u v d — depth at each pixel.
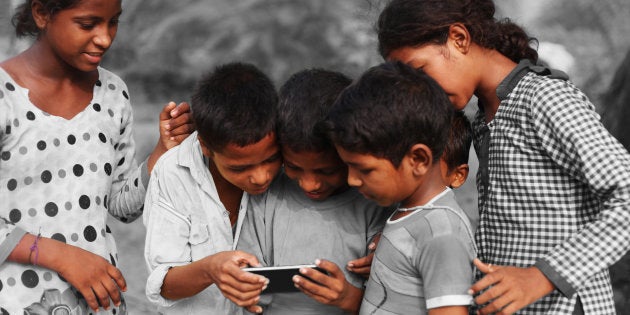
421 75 1.96
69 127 2.32
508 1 9.43
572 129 1.95
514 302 1.86
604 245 1.88
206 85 2.06
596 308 2.06
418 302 1.99
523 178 2.08
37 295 2.27
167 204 2.21
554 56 8.13
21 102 2.25
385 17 2.22
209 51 9.20
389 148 1.88
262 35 9.16
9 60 2.32
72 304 2.32
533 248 2.07
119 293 2.36
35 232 2.27
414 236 1.96
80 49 2.21
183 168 2.21
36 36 2.31
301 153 1.99
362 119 1.86
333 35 9.04
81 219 2.33
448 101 1.97
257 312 2.13
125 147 2.58
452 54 2.14
